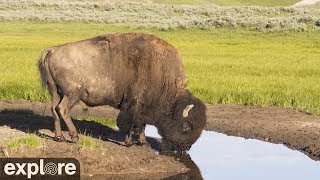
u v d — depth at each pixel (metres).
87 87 11.54
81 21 59.91
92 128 13.65
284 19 51.59
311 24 49.94
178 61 11.88
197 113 11.68
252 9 70.88
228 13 69.31
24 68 23.45
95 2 81.06
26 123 13.75
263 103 17.34
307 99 17.44
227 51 34.06
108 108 17.00
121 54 11.64
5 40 38.88
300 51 34.38
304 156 12.15
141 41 11.77
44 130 12.91
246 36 45.16
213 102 17.55
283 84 20.19
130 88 11.72
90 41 11.65
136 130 12.23
